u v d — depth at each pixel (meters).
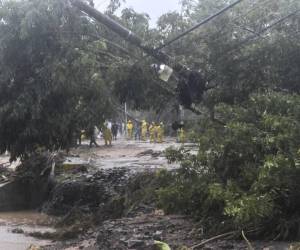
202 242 7.72
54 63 12.34
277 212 7.61
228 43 12.89
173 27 13.68
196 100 12.61
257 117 9.67
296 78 12.62
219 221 8.48
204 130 10.45
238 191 7.89
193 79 12.53
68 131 13.57
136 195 12.32
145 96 13.92
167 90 13.45
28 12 12.00
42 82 12.68
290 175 7.57
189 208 9.22
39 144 14.10
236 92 12.95
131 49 13.50
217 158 8.92
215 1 13.28
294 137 8.20
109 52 13.59
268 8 13.00
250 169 8.29
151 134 39.53
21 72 13.07
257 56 12.57
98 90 12.52
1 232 13.25
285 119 8.52
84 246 9.78
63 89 12.52
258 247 7.26
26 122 13.25
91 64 12.34
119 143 38.75
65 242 11.11
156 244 7.53
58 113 13.14
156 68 12.95
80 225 12.16
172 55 13.64
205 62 13.45
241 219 7.27
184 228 8.91
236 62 12.83
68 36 12.76
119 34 12.66
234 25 13.05
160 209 10.55
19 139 13.72
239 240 7.79
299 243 6.98
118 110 14.20
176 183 9.16
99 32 13.48
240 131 8.61
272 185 7.52
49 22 12.33
